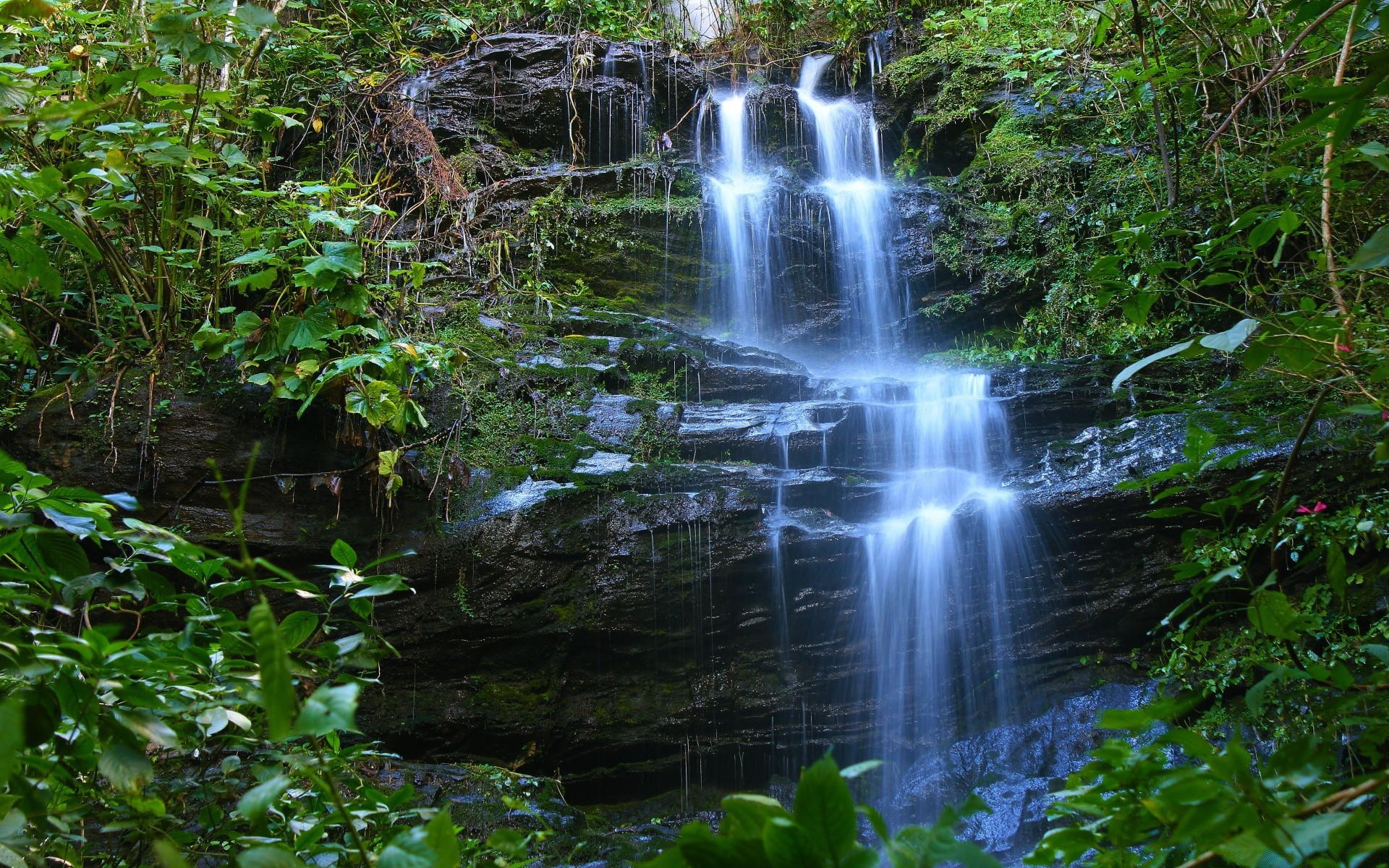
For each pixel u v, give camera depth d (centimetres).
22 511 187
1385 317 287
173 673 190
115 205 501
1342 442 538
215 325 599
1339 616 489
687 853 98
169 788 218
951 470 638
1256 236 239
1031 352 791
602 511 568
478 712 532
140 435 530
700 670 568
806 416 663
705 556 568
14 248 336
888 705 583
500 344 664
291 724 105
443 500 558
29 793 155
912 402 679
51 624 331
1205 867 127
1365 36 220
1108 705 555
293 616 197
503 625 541
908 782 557
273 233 533
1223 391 634
